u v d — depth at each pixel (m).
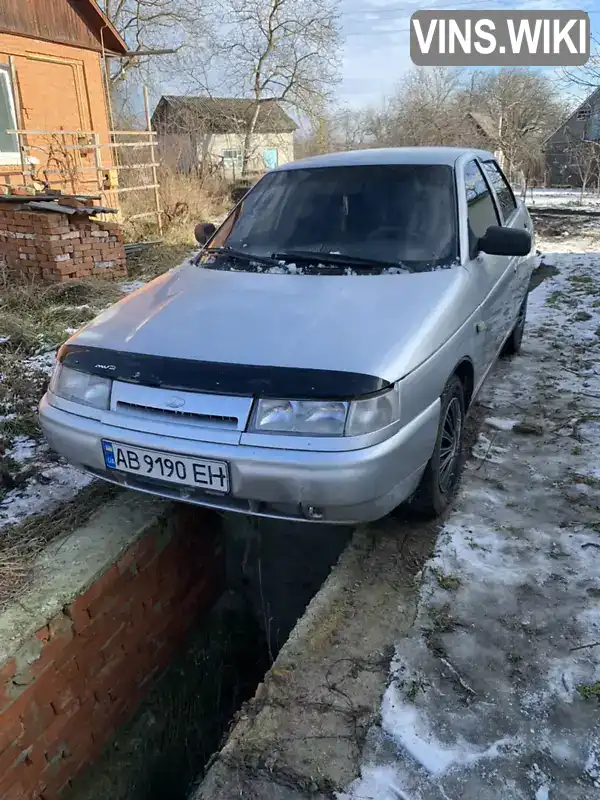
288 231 3.59
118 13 25.48
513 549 2.92
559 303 6.98
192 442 2.44
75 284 7.16
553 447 3.83
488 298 3.57
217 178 18.02
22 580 2.72
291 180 3.90
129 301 3.28
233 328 2.74
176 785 3.51
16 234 7.57
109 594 2.90
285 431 2.37
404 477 2.56
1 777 2.37
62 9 11.01
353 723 2.13
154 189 12.70
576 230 12.94
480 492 3.39
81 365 2.78
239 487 2.42
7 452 3.85
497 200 4.43
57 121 11.25
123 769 3.11
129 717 3.22
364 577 2.82
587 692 2.18
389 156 3.89
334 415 2.34
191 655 3.75
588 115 22.09
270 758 2.02
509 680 2.25
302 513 2.45
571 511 3.20
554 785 1.89
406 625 2.54
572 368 5.09
